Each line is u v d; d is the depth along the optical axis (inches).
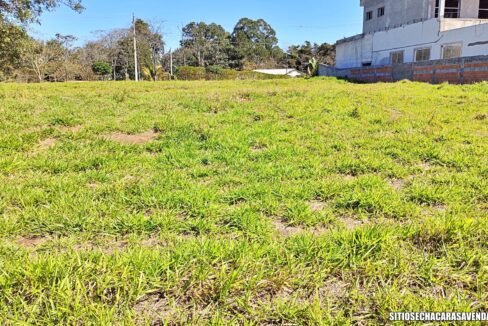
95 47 1717.5
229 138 204.7
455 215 106.7
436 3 983.0
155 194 123.3
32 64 1306.6
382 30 1060.5
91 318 64.9
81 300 68.4
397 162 169.2
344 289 75.4
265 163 164.9
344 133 224.1
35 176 143.3
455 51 799.7
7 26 722.8
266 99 346.9
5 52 800.3
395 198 122.3
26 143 187.8
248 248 87.1
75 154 173.3
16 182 135.2
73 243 94.0
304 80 943.7
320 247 87.4
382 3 1178.6
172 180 139.4
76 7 719.7
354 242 89.3
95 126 231.5
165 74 1731.1
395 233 93.9
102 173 146.9
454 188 130.6
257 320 66.7
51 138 205.9
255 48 2795.3
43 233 99.1
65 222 102.4
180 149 185.5
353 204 119.3
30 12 687.7
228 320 66.4
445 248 87.8
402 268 79.8
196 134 216.8
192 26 2608.3
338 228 101.7
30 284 71.3
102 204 115.6
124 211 111.5
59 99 348.5
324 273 79.4
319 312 67.8
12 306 67.3
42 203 117.3
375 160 165.6
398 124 246.5
